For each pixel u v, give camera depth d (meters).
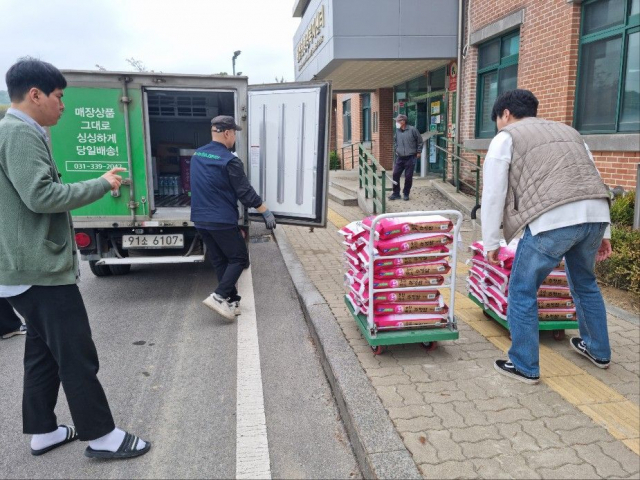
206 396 3.66
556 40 8.12
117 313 5.52
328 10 11.23
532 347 3.31
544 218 3.10
